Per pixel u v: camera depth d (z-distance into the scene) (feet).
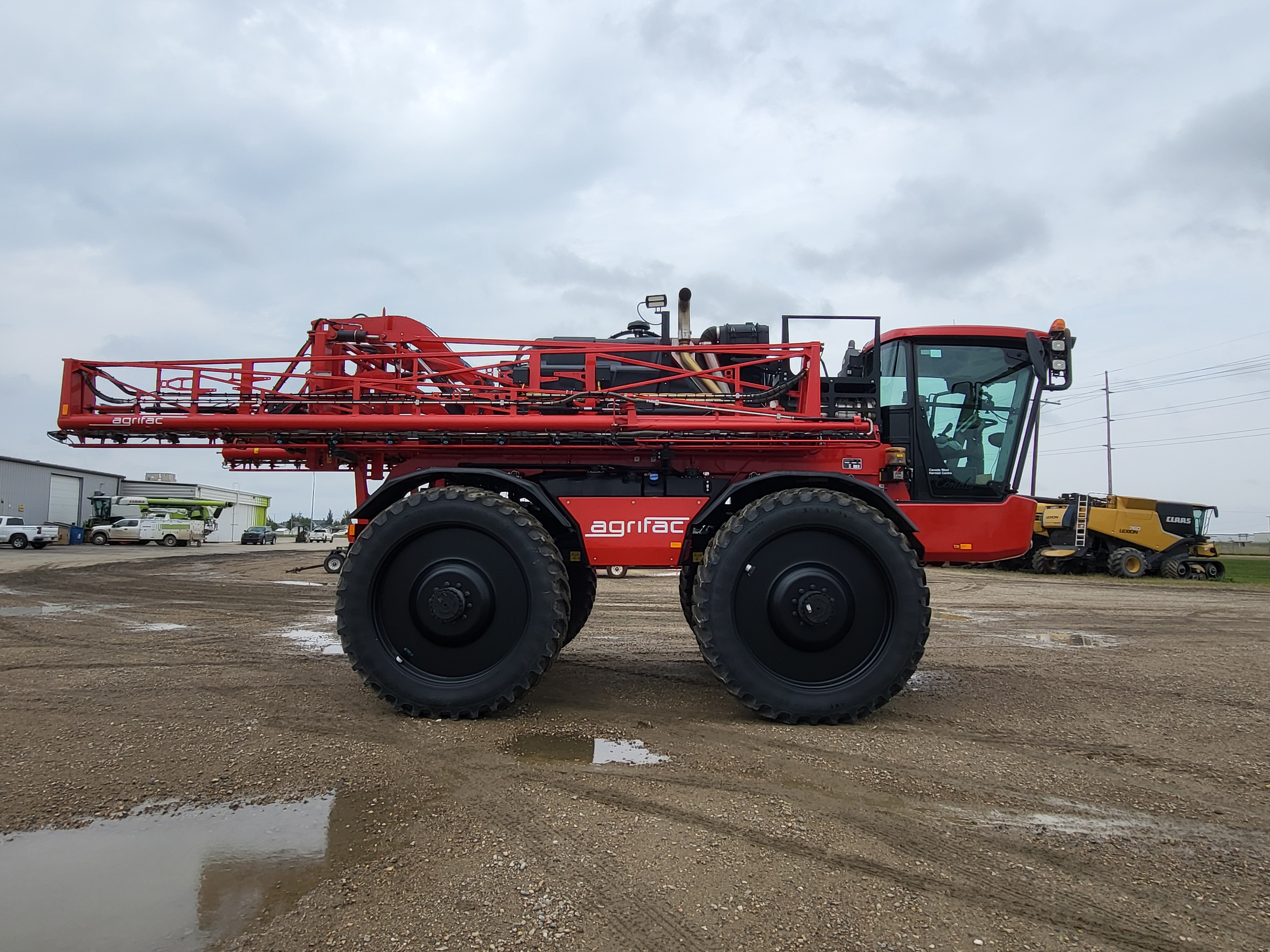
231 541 169.17
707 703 13.93
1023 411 16.01
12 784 9.36
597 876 7.08
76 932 6.07
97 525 116.67
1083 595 41.47
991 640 22.70
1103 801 9.30
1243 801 9.38
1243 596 41.81
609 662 17.90
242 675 15.96
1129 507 63.05
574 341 17.24
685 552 14.35
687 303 17.93
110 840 7.81
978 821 8.60
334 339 15.70
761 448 14.44
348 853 7.54
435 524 12.75
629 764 10.34
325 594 35.68
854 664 12.75
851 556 12.84
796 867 7.34
